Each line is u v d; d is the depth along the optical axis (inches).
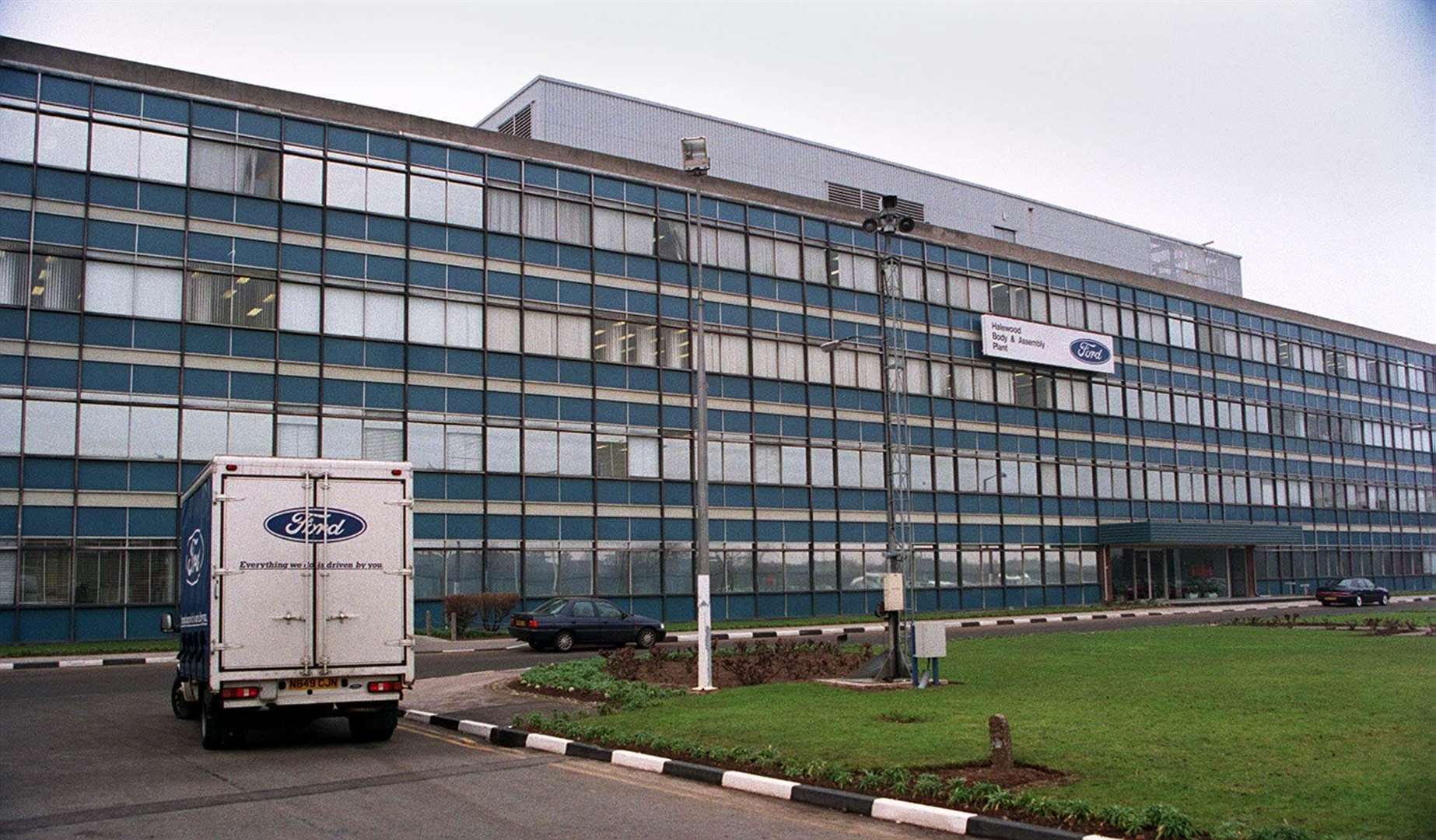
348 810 403.5
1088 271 2247.8
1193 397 2406.5
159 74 1311.5
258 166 1360.7
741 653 938.1
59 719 661.3
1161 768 418.0
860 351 1868.8
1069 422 2164.1
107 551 1241.4
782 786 426.9
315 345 1370.6
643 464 1611.7
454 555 1443.2
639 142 1835.6
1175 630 1254.3
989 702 620.4
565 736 564.7
